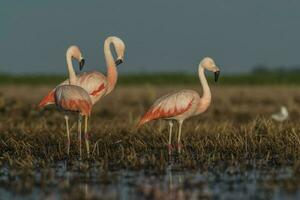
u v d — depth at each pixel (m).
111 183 12.24
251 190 11.52
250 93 44.47
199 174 13.05
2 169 13.78
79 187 11.90
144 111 28.19
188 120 23.00
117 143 16.80
